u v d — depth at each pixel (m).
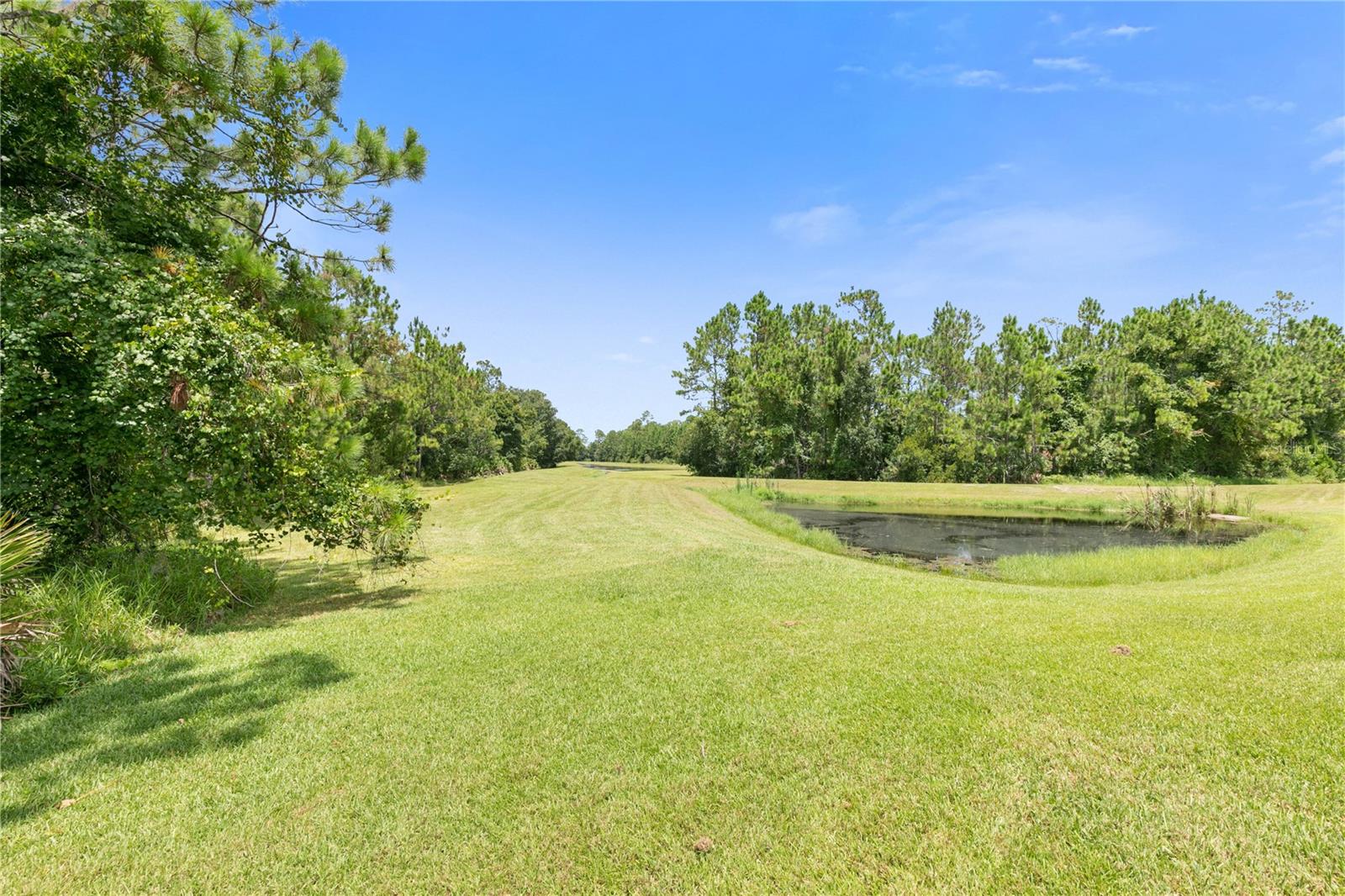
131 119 7.60
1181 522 20.23
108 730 3.66
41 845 2.58
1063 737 3.24
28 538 4.98
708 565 9.02
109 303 6.28
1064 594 7.21
